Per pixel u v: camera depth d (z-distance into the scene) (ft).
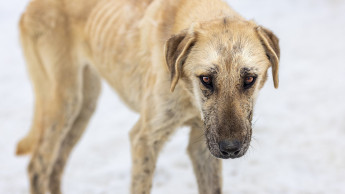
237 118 14.14
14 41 56.75
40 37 21.94
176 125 17.42
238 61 14.35
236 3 64.34
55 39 21.62
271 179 24.13
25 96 40.88
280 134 29.25
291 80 39.09
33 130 23.20
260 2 63.82
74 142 23.56
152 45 17.65
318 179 23.86
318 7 59.98
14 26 61.46
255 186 23.54
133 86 19.33
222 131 14.08
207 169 18.94
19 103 39.34
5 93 41.68
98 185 25.08
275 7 61.36
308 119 31.17
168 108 16.97
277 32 52.60
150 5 18.76
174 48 15.31
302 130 29.63
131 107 20.29
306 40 49.32
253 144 28.04
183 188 23.95
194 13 16.83
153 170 18.04
